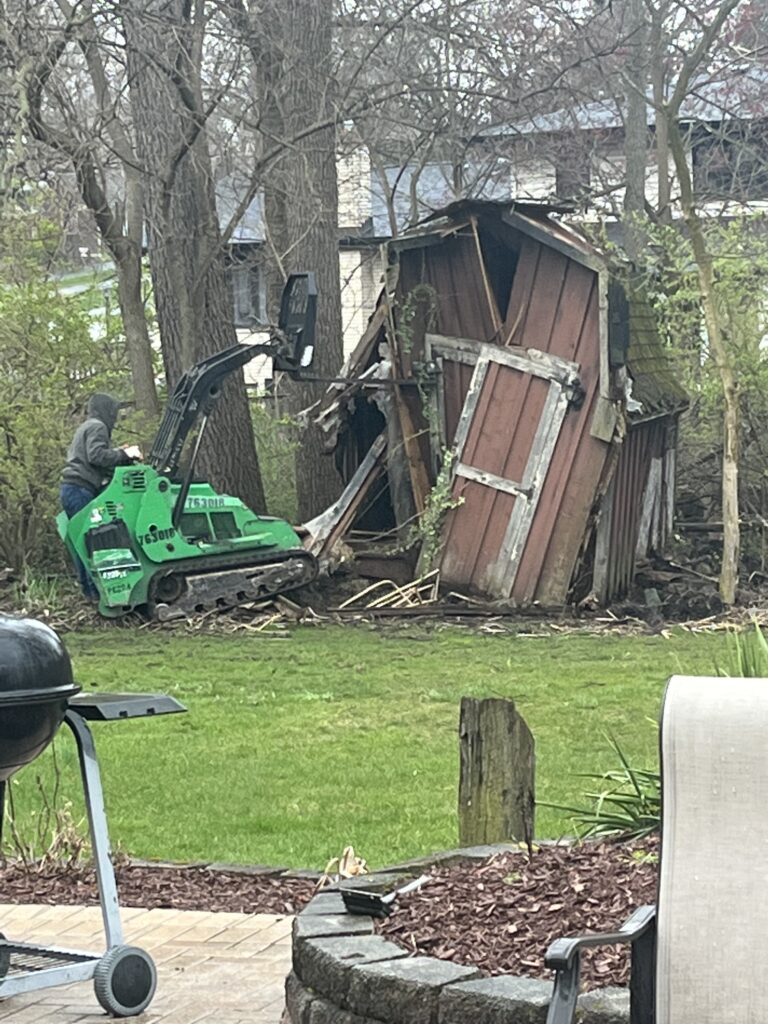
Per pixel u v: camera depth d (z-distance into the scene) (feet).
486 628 66.80
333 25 76.54
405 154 103.55
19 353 78.59
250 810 32.24
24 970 18.69
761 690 12.54
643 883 16.72
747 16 101.04
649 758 36.70
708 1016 11.75
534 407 71.87
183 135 70.59
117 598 66.80
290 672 53.72
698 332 81.10
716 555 81.15
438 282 74.38
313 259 86.43
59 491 74.84
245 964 19.80
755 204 109.19
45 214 83.15
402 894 17.06
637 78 91.76
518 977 14.02
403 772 36.32
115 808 32.63
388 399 74.33
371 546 75.92
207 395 67.41
